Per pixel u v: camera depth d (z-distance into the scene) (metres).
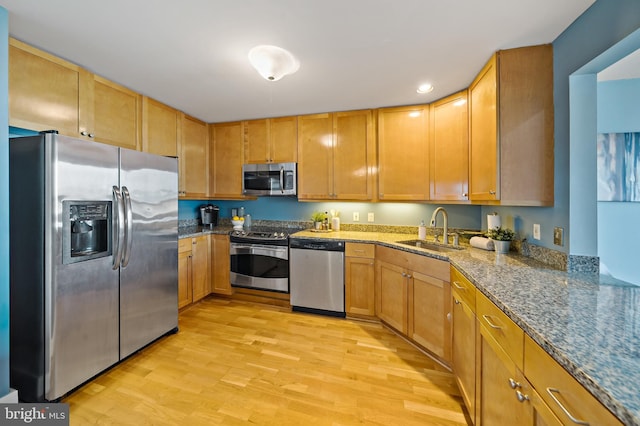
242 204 3.97
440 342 2.04
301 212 3.72
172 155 3.02
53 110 1.90
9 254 1.52
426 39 1.72
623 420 0.54
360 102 2.82
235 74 2.21
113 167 1.93
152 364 2.06
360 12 1.47
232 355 2.19
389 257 2.57
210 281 3.44
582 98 1.56
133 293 2.10
